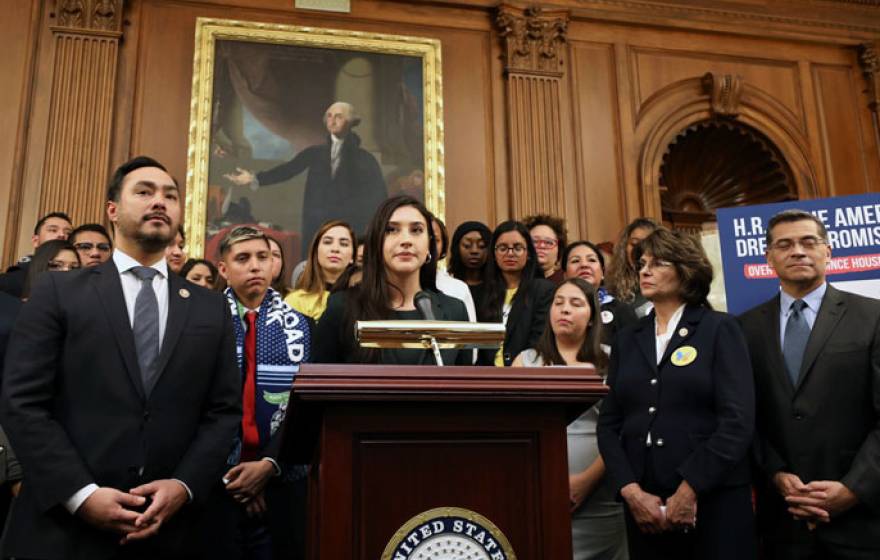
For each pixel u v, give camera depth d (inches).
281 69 248.7
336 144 247.1
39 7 239.5
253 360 108.2
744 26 289.9
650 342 103.2
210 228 232.4
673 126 277.7
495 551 56.8
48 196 225.6
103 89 234.7
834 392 96.9
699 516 91.5
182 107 241.3
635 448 97.2
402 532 56.0
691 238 105.8
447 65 263.7
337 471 56.2
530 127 261.1
